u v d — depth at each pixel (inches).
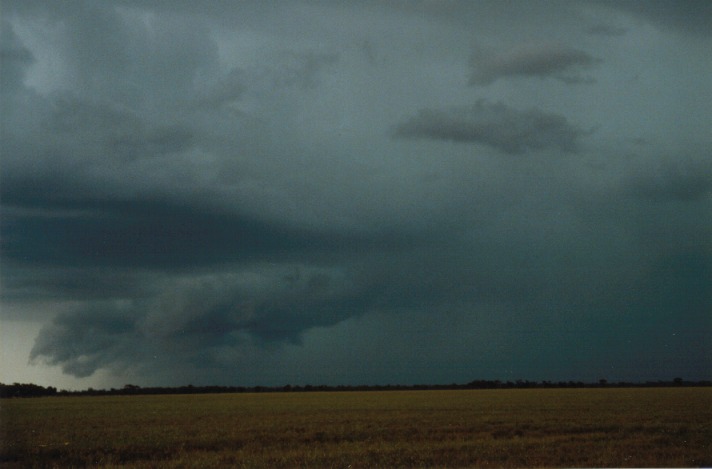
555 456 815.1
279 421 1428.4
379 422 1346.0
